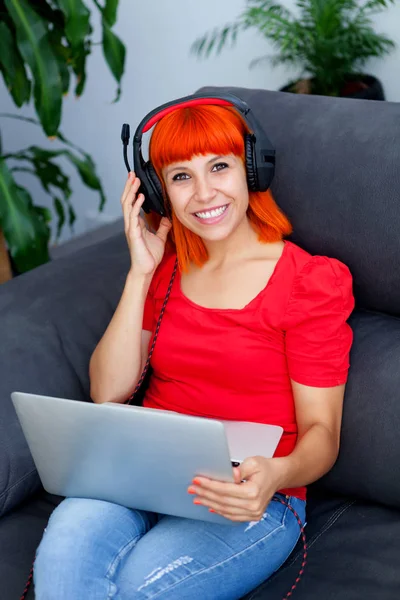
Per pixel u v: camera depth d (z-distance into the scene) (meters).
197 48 2.69
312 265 1.31
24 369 1.43
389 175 1.32
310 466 1.21
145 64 2.83
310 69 2.37
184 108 1.27
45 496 1.41
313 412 1.28
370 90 2.32
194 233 1.36
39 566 1.12
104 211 3.19
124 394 1.43
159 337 1.38
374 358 1.33
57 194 3.22
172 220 1.39
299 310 1.28
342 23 2.33
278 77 2.57
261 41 2.56
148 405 1.43
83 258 1.75
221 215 1.29
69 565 1.10
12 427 1.36
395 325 1.39
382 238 1.33
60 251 3.04
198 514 1.16
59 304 1.57
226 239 1.33
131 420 1.06
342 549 1.25
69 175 3.19
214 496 1.09
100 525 1.17
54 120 2.20
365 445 1.30
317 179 1.39
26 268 2.26
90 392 1.49
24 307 1.55
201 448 1.04
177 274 1.41
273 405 1.32
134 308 1.40
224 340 1.31
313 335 1.28
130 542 1.19
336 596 1.14
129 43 2.82
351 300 1.33
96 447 1.13
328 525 1.31
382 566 1.19
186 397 1.37
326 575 1.19
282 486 1.16
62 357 1.48
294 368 1.29
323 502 1.38
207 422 1.01
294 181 1.41
